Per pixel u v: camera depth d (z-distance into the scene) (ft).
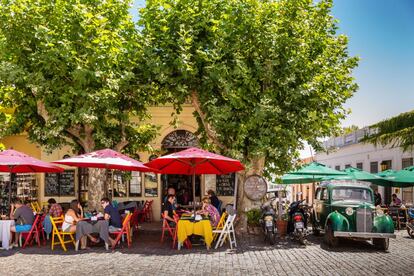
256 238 52.13
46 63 47.06
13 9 48.16
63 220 45.24
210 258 39.17
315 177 74.69
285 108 52.03
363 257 39.88
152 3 51.98
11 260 38.14
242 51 52.54
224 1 51.83
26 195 69.31
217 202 59.26
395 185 72.84
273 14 51.42
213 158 44.55
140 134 59.00
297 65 51.88
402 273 32.71
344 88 57.06
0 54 51.62
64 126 51.24
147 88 53.36
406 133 81.92
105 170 54.85
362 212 43.93
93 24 49.11
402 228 68.03
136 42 52.13
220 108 49.73
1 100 55.26
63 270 33.88
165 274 32.45
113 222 45.24
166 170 52.80
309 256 40.32
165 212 48.57
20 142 70.64
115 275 32.09
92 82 50.60
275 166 55.31
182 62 48.16
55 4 49.26
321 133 53.98
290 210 55.72
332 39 58.29
